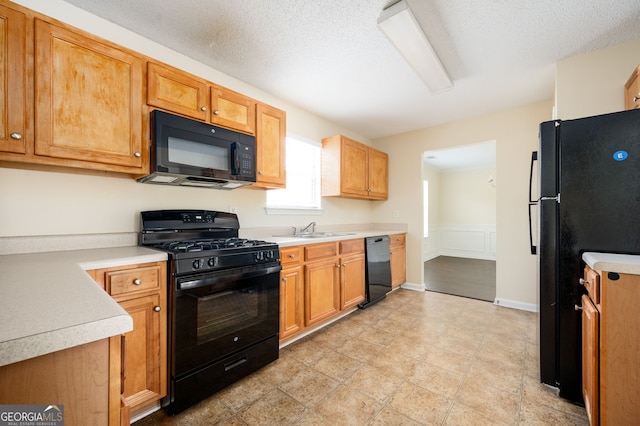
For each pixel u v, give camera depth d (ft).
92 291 2.36
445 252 22.85
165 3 5.18
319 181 11.30
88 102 4.58
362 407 4.89
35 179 4.84
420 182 12.89
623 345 3.64
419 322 8.77
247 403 5.01
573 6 5.30
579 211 4.99
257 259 5.98
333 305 8.64
